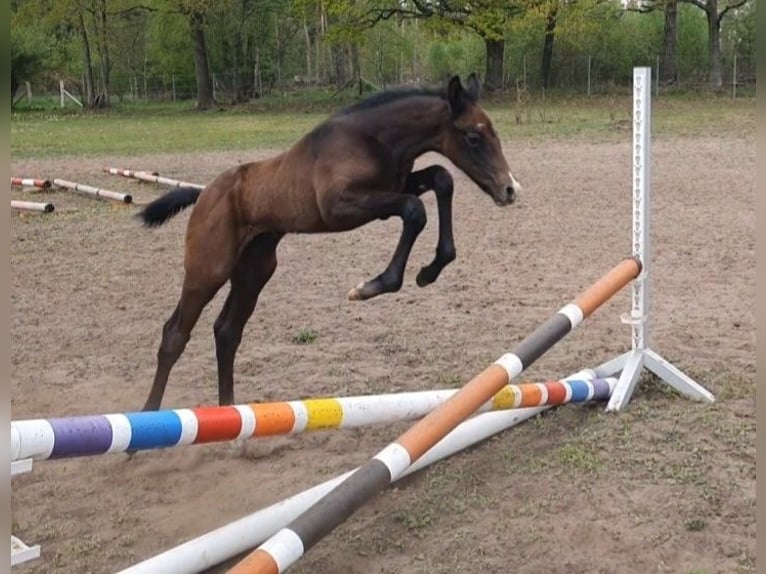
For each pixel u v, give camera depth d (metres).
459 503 4.05
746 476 4.16
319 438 4.98
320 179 4.24
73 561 3.77
